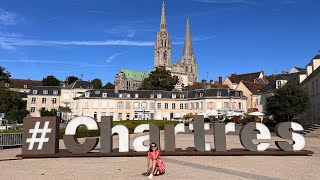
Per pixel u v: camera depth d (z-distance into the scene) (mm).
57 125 17000
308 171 12195
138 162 14914
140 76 152000
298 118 49031
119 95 79688
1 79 76500
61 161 15250
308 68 45875
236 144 24078
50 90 97125
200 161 15062
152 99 80125
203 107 75062
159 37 157000
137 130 16984
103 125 17000
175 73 136750
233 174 11570
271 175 11367
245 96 76562
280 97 38000
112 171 12344
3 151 19766
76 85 97500
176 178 10828
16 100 64438
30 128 16656
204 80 103188
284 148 17094
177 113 80250
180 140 28219
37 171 12328
